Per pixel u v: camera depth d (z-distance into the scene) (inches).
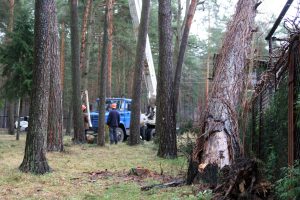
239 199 247.3
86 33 944.3
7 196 283.1
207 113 333.1
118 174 387.9
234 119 326.6
